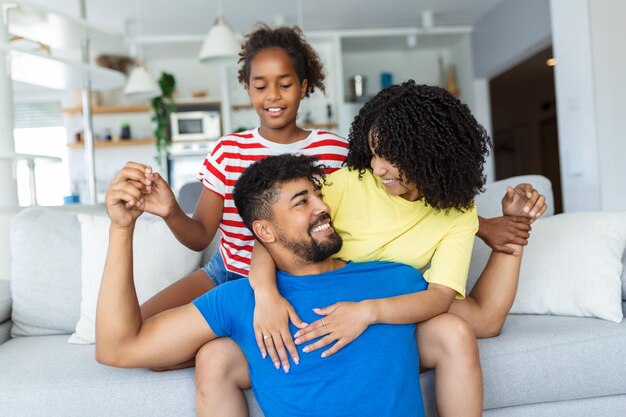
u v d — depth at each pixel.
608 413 1.54
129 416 1.39
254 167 1.33
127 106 6.82
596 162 3.53
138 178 1.24
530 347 1.50
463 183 1.35
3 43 3.06
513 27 5.54
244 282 1.33
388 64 7.32
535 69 7.40
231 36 4.18
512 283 1.54
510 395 1.49
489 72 6.21
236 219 1.70
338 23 6.38
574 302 1.70
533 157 9.40
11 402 1.39
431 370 1.43
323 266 1.34
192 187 2.77
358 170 1.54
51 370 1.49
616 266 1.69
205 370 1.29
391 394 1.21
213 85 7.21
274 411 1.24
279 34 1.74
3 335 1.89
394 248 1.47
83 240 1.91
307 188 1.28
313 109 6.86
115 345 1.27
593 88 3.52
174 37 6.39
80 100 7.07
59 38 3.87
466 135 1.35
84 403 1.39
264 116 1.72
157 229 1.92
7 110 3.14
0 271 2.92
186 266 1.91
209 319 1.30
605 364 1.52
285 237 1.29
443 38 6.86
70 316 1.89
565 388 1.51
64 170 7.12
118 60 5.98
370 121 1.39
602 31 3.52
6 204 3.10
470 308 1.51
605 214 1.82
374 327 1.25
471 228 1.46
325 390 1.20
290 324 1.24
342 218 1.51
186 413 1.40
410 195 1.48
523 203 1.52
